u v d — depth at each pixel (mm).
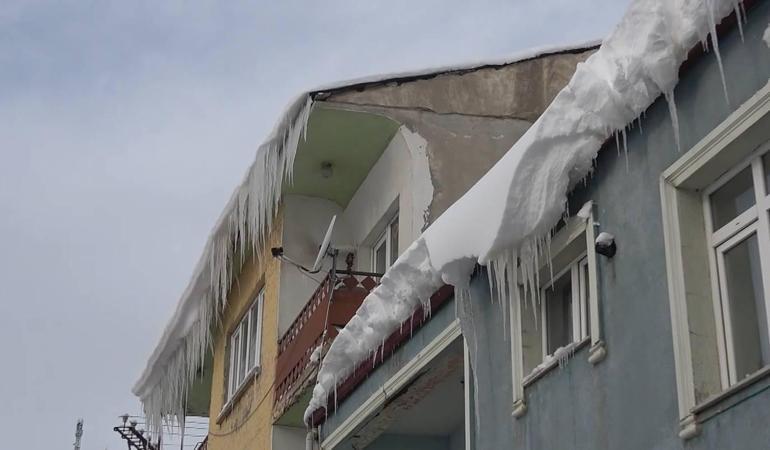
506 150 14320
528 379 8477
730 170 6879
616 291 7504
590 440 7582
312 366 13125
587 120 7824
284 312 15258
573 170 8008
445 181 13906
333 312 13164
